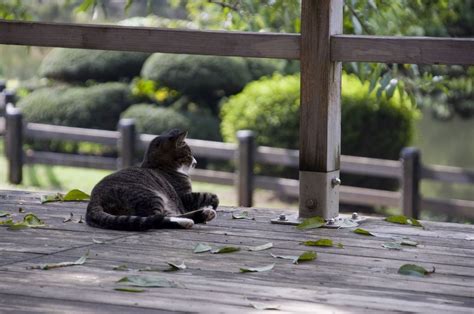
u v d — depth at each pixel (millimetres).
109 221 6395
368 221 6969
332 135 6730
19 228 6387
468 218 16547
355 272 5191
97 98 19469
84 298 4488
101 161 16766
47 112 19516
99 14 25156
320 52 6594
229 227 6621
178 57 19109
